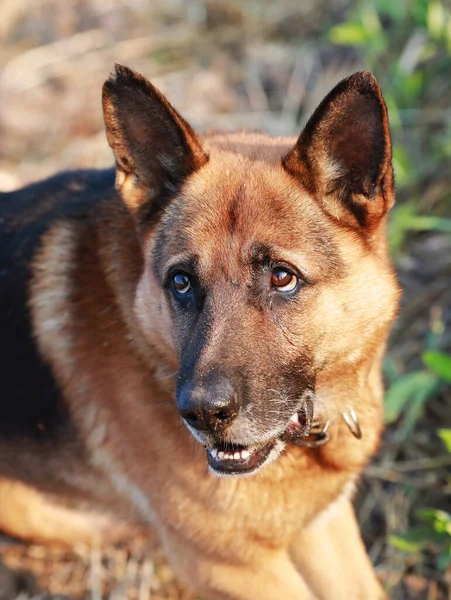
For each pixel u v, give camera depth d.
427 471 1.21
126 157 0.94
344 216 0.92
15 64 1.84
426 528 1.12
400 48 1.67
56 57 1.86
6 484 1.11
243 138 1.01
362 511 1.19
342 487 1.00
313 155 0.91
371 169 0.91
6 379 1.05
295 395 0.91
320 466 0.97
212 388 0.86
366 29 1.58
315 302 0.91
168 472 0.98
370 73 0.88
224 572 0.99
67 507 1.13
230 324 0.89
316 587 1.06
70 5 1.97
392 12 1.64
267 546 0.98
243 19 1.88
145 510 1.04
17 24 1.95
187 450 0.96
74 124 1.72
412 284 1.37
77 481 1.07
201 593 1.01
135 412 0.98
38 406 1.04
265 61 1.78
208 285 0.90
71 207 1.03
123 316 0.98
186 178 0.94
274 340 0.90
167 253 0.93
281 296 0.90
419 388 1.21
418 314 1.34
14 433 1.07
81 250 1.01
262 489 0.95
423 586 1.13
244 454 0.91
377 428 1.01
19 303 1.03
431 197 1.45
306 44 1.78
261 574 0.99
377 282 0.93
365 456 1.01
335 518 1.06
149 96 0.92
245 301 0.90
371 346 0.95
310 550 1.05
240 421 0.87
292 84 1.70
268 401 0.89
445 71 1.60
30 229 1.05
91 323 0.99
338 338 0.92
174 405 0.96
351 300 0.92
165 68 1.82
